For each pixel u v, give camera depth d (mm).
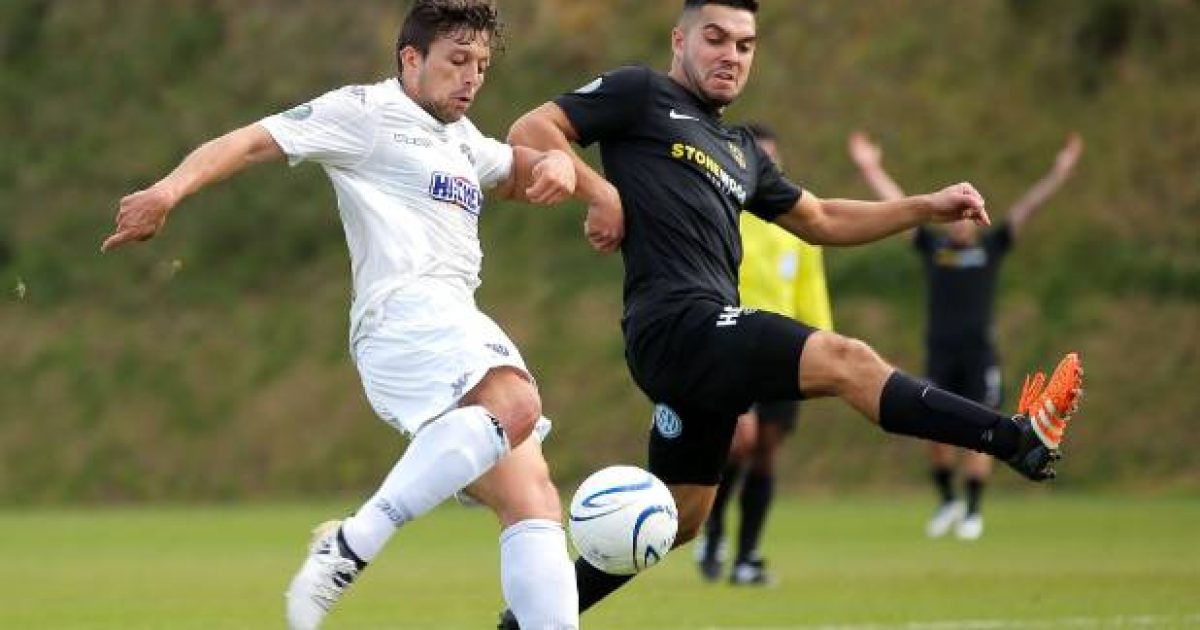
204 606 39188
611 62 105875
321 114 22578
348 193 22906
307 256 105375
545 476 22828
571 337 93125
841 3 103562
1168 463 78500
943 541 56062
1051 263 87500
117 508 87812
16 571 49656
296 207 107375
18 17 123062
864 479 81688
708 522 43688
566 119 25984
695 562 50906
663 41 106062
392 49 113688
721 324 24391
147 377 99188
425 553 55750
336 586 21062
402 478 21484
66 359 101500
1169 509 68875
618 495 22891
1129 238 87812
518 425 22359
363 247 22938
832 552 52000
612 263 97188
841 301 88875
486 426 21578
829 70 100438
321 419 93938
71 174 113750
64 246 109375
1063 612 34938
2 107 118688
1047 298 85688
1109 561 47781
